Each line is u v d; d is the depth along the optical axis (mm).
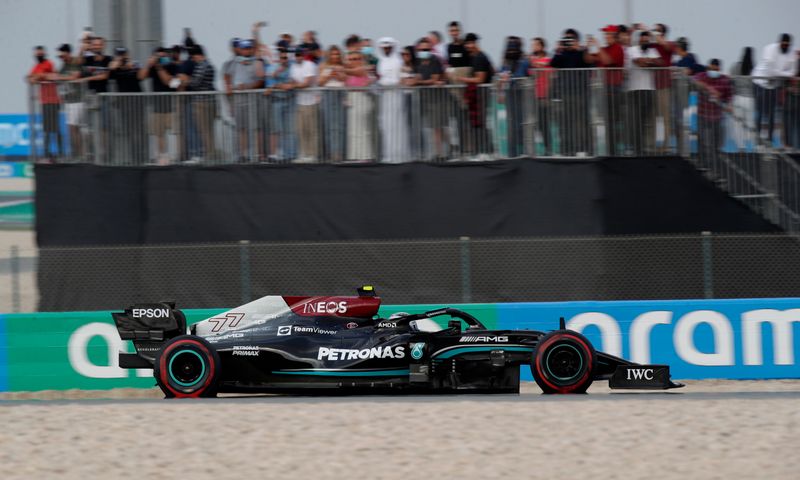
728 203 52375
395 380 35719
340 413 29625
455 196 52750
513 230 52594
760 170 52406
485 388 35719
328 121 52938
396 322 36938
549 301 51625
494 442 25953
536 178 52344
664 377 34906
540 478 23094
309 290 52344
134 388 44250
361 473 23484
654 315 44625
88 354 44250
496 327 45312
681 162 52156
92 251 53062
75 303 53094
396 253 52156
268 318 37156
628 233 52219
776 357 44344
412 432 27031
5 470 24141
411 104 52562
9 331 44188
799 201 52250
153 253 52844
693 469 23672
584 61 51938
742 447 25422
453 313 37688
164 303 37250
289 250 52469
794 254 51656
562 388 34906
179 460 24656
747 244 51812
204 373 35031
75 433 27391
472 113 52531
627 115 51969
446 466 23938
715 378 44375
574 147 52062
